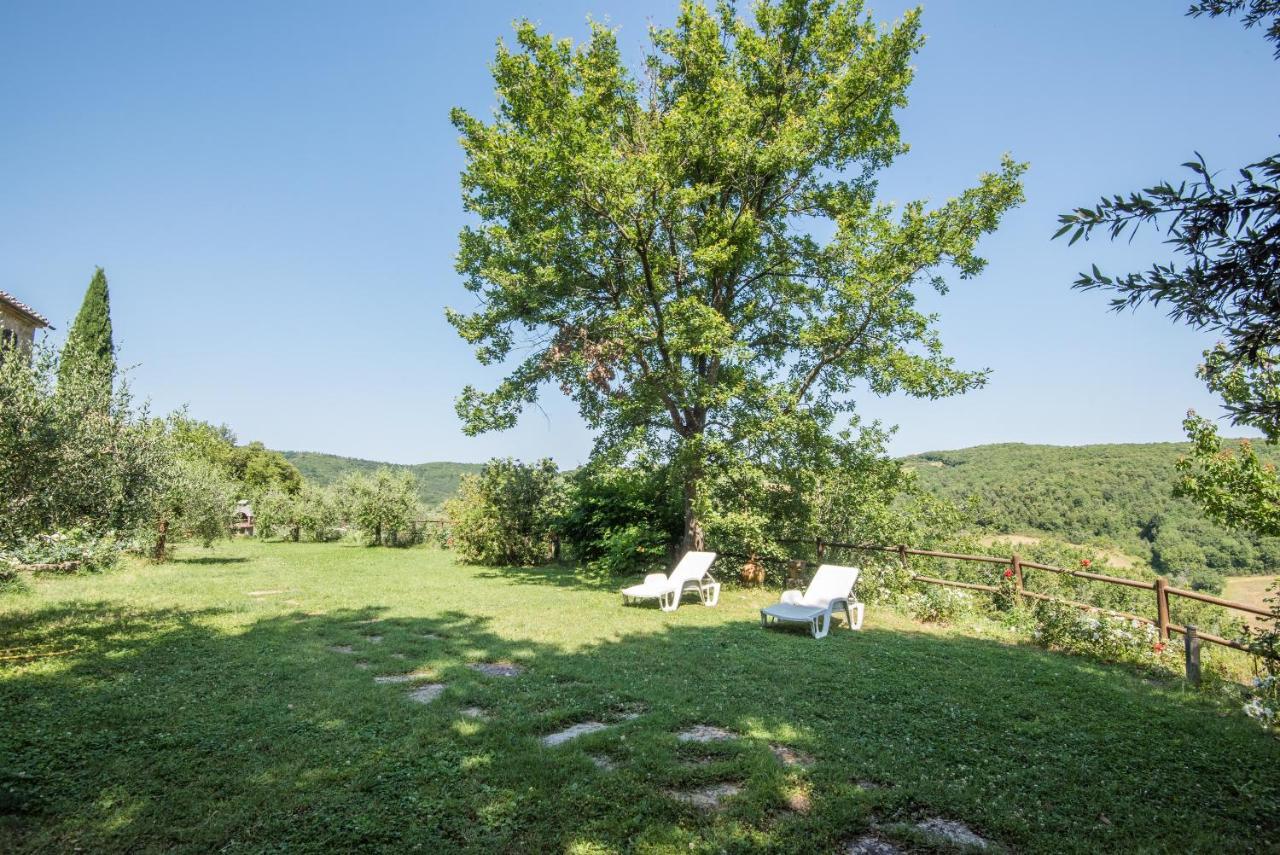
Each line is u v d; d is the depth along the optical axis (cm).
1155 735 559
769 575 1575
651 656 809
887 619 1140
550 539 2027
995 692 676
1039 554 1642
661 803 416
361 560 2062
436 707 601
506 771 459
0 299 2184
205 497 1897
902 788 442
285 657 770
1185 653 766
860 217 1472
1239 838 389
